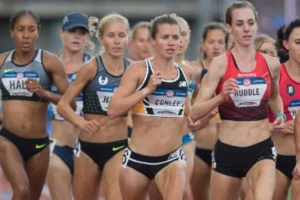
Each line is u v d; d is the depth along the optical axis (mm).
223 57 21328
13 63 24875
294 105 23594
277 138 23656
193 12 89750
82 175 24344
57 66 25000
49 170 26391
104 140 23922
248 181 21438
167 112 21531
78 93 23969
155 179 21766
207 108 20750
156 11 90438
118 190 23641
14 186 24078
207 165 27969
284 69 23641
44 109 25156
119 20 23938
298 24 23125
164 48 21266
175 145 21688
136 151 21562
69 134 26984
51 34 89188
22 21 24453
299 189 22344
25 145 24969
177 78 21531
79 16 27922
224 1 65312
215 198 21938
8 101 24922
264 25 63375
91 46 30516
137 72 21328
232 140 21453
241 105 21297
